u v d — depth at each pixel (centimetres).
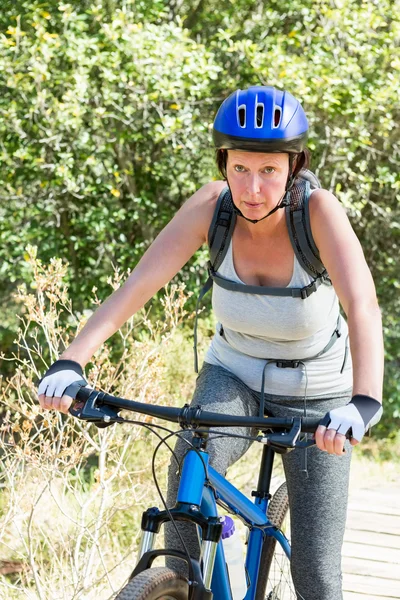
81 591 499
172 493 332
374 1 1118
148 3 1064
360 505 773
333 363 350
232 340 351
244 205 305
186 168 1128
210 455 329
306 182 326
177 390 815
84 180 1103
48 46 982
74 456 538
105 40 999
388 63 1116
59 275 568
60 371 288
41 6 1019
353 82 1080
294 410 352
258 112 301
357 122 1062
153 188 1184
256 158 299
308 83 1034
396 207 1236
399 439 1259
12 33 969
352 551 643
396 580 586
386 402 1285
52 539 624
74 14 991
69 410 281
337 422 250
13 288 1330
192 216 338
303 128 304
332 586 348
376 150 1159
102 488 531
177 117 1003
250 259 329
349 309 294
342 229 311
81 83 966
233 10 1127
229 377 352
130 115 1044
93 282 1192
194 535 326
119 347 1107
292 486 350
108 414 274
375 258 1301
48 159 1091
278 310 327
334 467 345
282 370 346
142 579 258
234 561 319
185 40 1011
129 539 654
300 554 348
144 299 330
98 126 1046
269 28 1159
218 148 313
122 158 1128
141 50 975
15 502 539
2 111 1008
